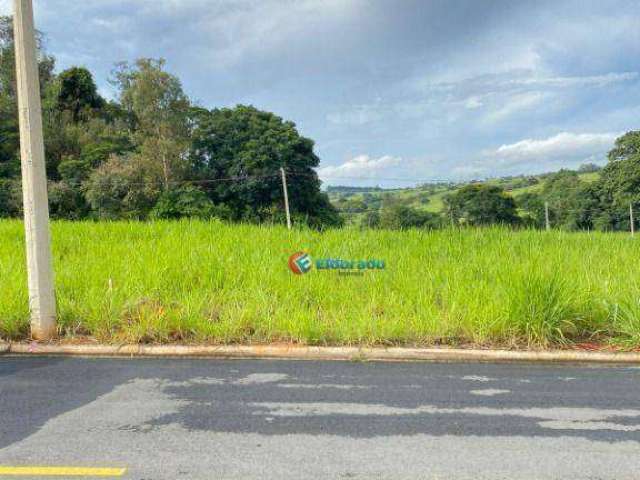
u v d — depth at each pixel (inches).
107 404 164.6
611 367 203.9
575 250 375.6
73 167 1636.3
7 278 279.3
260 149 1764.3
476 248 377.7
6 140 1697.8
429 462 128.3
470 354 211.6
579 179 2854.3
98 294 257.6
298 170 1815.9
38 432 144.9
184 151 1785.2
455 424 149.9
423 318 234.5
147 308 247.9
